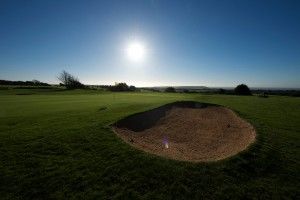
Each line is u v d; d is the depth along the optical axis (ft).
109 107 74.38
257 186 28.48
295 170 32.78
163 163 32.12
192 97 135.13
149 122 59.11
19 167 29.99
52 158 32.65
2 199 24.35
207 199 25.72
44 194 25.41
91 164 31.32
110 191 26.22
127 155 34.01
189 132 53.26
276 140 43.78
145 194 26.04
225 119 64.95
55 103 92.48
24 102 98.58
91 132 43.06
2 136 40.06
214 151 40.68
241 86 205.57
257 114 70.28
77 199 24.72
